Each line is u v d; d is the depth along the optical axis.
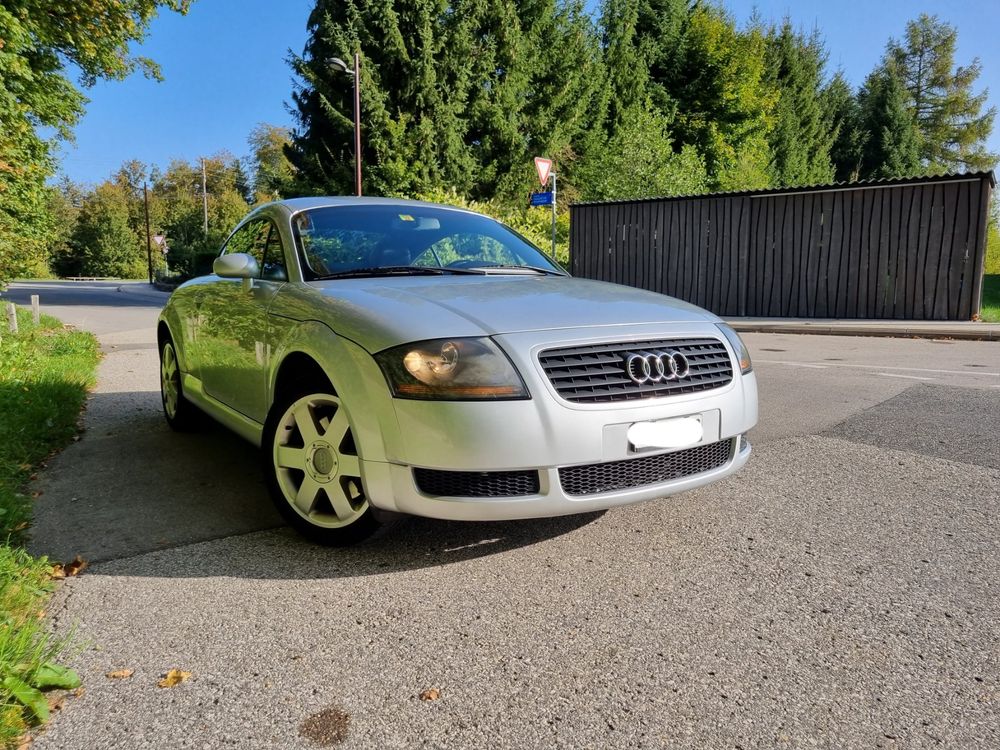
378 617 2.44
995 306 19.61
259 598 2.57
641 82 35.31
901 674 2.09
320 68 27.53
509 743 1.79
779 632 2.34
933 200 13.68
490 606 2.52
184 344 4.74
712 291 16.62
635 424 2.67
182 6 15.47
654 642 2.27
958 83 61.59
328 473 2.93
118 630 2.34
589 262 18.66
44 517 3.40
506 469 2.51
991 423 5.34
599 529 3.26
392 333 2.65
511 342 2.60
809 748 1.76
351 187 28.30
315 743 1.79
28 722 1.85
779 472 4.17
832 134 53.78
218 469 4.24
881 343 11.34
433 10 27.84
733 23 41.41
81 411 6.03
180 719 1.88
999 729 1.83
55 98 14.59
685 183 24.00
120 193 80.56
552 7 31.83
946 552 3.00
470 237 4.14
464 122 28.89
